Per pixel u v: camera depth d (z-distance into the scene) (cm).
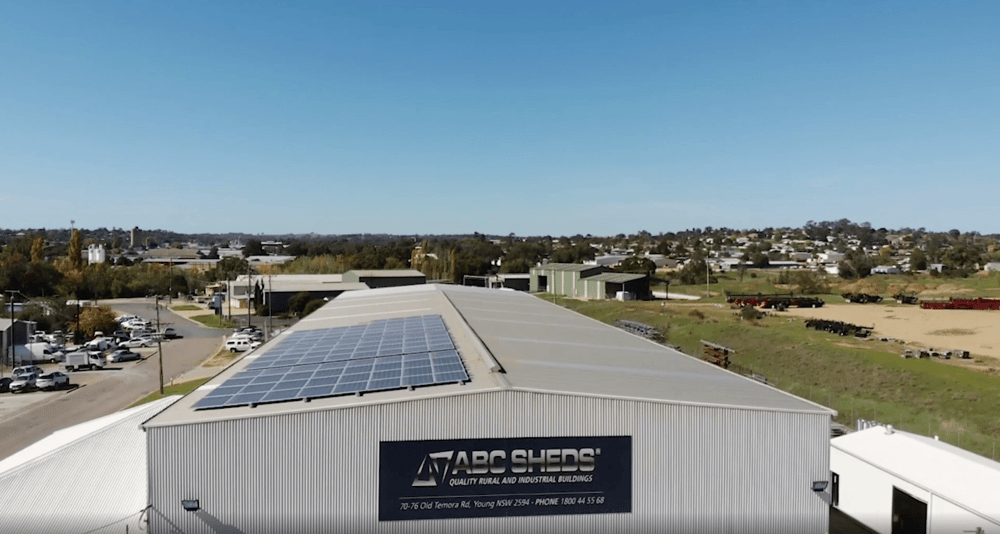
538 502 1798
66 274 11969
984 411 3538
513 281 13512
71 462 2158
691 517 1839
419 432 1769
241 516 1734
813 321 6731
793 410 1855
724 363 4906
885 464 2283
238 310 10406
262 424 1741
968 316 7856
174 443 1717
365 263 16250
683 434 1831
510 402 1789
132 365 5662
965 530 1930
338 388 1916
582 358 2528
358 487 1759
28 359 5781
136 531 1888
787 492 1859
